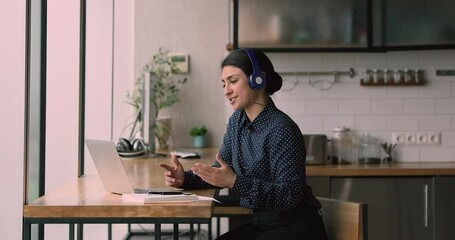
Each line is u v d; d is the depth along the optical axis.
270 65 2.87
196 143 5.81
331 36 5.21
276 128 2.69
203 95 5.96
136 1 5.92
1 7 4.39
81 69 4.40
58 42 5.16
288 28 5.23
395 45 5.18
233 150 2.92
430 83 5.48
